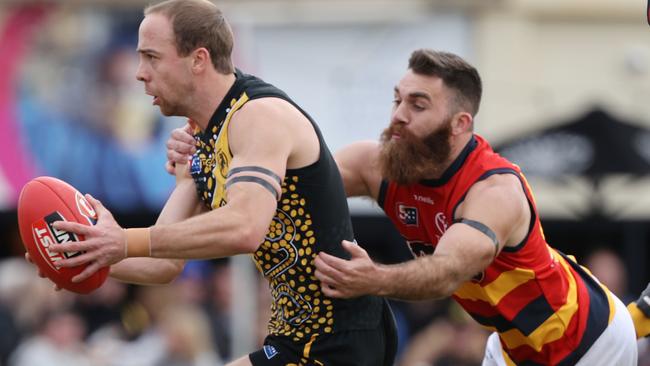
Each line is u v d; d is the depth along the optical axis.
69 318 26.52
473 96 13.98
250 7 34.44
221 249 11.70
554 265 14.38
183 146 13.83
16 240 31.02
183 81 12.50
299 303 13.08
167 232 11.68
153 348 27.12
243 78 12.77
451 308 29.03
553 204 34.69
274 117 12.29
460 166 13.97
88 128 28.33
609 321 14.80
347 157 15.20
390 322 13.89
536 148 26.72
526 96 37.06
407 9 33.50
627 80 38.84
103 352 26.69
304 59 30.48
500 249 13.46
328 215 12.84
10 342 26.14
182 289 28.02
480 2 35.22
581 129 26.69
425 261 12.76
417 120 13.85
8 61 28.59
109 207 27.83
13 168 28.19
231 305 28.58
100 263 11.72
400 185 14.29
